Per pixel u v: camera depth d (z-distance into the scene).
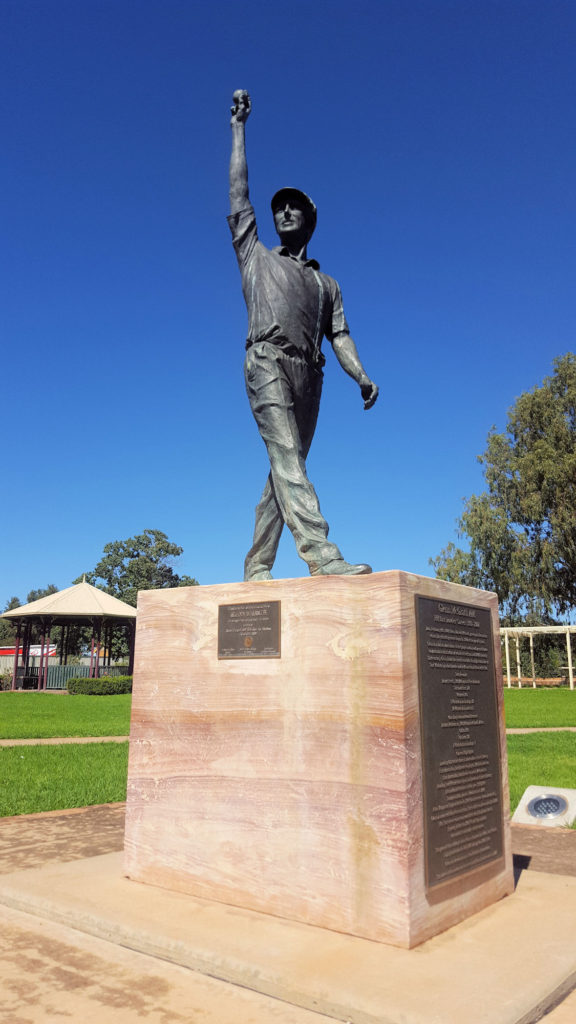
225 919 3.23
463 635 3.64
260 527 4.64
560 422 32.28
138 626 4.17
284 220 4.74
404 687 3.07
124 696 28.19
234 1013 2.49
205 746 3.72
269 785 3.42
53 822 5.97
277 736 3.44
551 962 2.76
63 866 4.25
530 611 33.31
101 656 52.47
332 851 3.16
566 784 7.89
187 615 3.95
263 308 4.43
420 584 3.32
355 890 3.06
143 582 52.88
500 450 34.28
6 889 3.73
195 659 3.86
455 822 3.32
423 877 3.03
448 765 3.33
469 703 3.61
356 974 2.62
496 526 31.98
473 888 3.39
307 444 4.69
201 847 3.63
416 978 2.59
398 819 2.98
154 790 3.90
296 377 4.42
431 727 3.24
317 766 3.28
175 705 3.90
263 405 4.34
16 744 11.93
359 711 3.18
